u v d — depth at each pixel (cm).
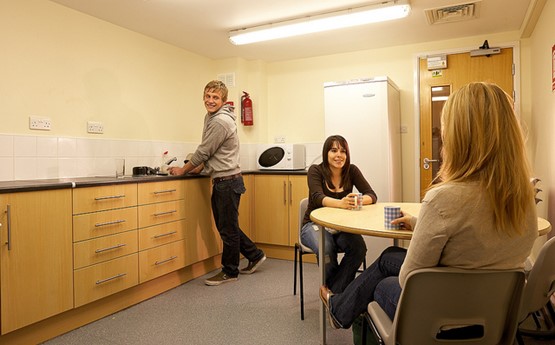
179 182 307
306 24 319
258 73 441
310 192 238
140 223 271
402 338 109
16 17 256
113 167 321
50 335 220
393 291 128
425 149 390
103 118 315
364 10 292
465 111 101
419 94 391
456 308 105
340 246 224
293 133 444
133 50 343
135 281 267
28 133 263
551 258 133
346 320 157
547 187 281
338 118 362
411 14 313
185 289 304
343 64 419
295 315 250
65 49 287
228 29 343
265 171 399
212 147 310
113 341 217
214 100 317
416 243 103
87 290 234
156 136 366
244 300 278
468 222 98
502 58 361
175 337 221
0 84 248
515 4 295
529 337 206
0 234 191
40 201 209
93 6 288
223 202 317
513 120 100
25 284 202
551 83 262
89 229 235
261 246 409
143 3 286
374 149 350
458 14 315
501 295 105
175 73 390
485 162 98
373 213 190
